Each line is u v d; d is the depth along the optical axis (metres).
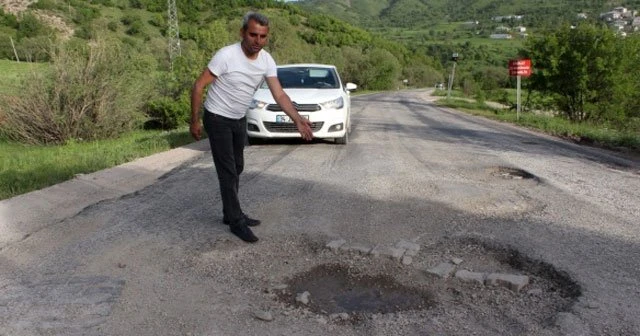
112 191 5.64
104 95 12.96
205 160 7.61
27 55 13.98
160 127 15.96
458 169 6.98
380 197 5.29
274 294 3.14
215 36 26.83
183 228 4.34
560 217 4.67
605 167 7.58
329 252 3.79
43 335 2.65
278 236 4.11
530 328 2.73
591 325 2.75
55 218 4.64
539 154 8.70
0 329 2.71
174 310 2.93
